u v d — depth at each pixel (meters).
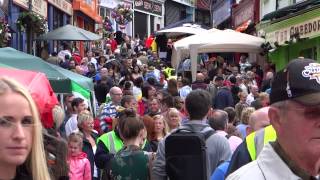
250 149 4.79
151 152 7.67
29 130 2.96
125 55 34.62
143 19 61.66
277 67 21.88
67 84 9.52
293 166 2.85
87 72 22.94
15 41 20.72
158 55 34.47
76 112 10.68
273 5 26.47
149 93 13.95
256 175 2.86
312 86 2.81
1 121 2.90
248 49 21.34
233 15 39.31
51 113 6.22
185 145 6.29
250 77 20.47
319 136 2.81
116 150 8.16
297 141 2.83
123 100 11.17
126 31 56.69
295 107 2.82
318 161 2.84
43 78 6.20
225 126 7.90
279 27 19.36
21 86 2.97
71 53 28.20
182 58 24.11
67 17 35.12
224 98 16.58
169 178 6.41
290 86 2.82
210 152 6.33
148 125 8.83
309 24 16.38
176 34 32.75
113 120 10.48
